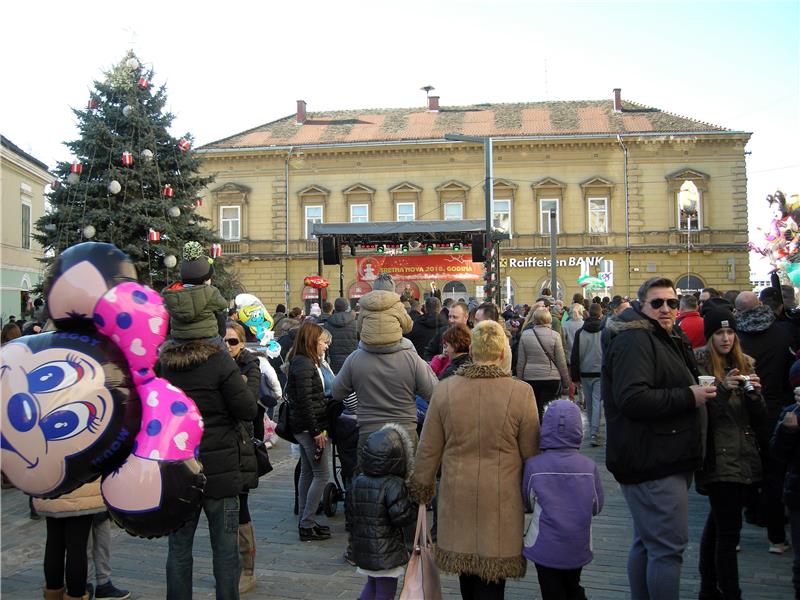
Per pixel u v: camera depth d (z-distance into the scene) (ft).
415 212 137.08
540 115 147.95
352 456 20.94
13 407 11.53
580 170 133.69
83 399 11.67
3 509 25.18
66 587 14.62
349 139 142.31
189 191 75.20
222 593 14.44
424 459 13.57
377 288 23.50
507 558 12.71
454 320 24.14
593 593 16.35
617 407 13.47
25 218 111.24
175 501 12.21
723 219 130.31
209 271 15.52
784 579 17.11
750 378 14.90
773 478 18.75
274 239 139.44
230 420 14.79
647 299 13.93
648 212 131.85
